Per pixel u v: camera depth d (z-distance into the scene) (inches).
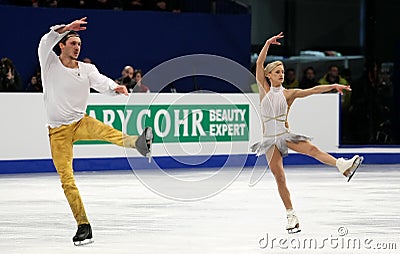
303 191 857.5
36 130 1040.8
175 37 1347.2
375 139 1380.4
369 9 1620.3
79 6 1318.9
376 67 1441.9
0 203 767.1
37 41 1267.2
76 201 556.4
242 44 1381.6
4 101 1024.2
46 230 620.1
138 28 1326.3
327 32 1667.1
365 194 836.0
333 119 1170.0
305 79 1311.5
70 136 559.5
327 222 653.3
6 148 1028.5
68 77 550.3
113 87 555.5
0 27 1248.8
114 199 792.9
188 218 673.6
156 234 598.2
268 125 601.3
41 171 1046.4
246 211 713.0
